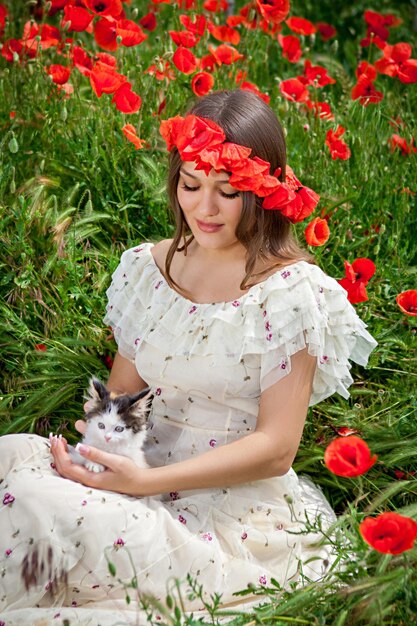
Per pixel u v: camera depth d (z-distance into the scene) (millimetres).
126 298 3609
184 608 2857
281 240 3391
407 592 2766
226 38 5535
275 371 3193
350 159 5230
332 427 3967
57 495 2881
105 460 2961
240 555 3115
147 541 2896
